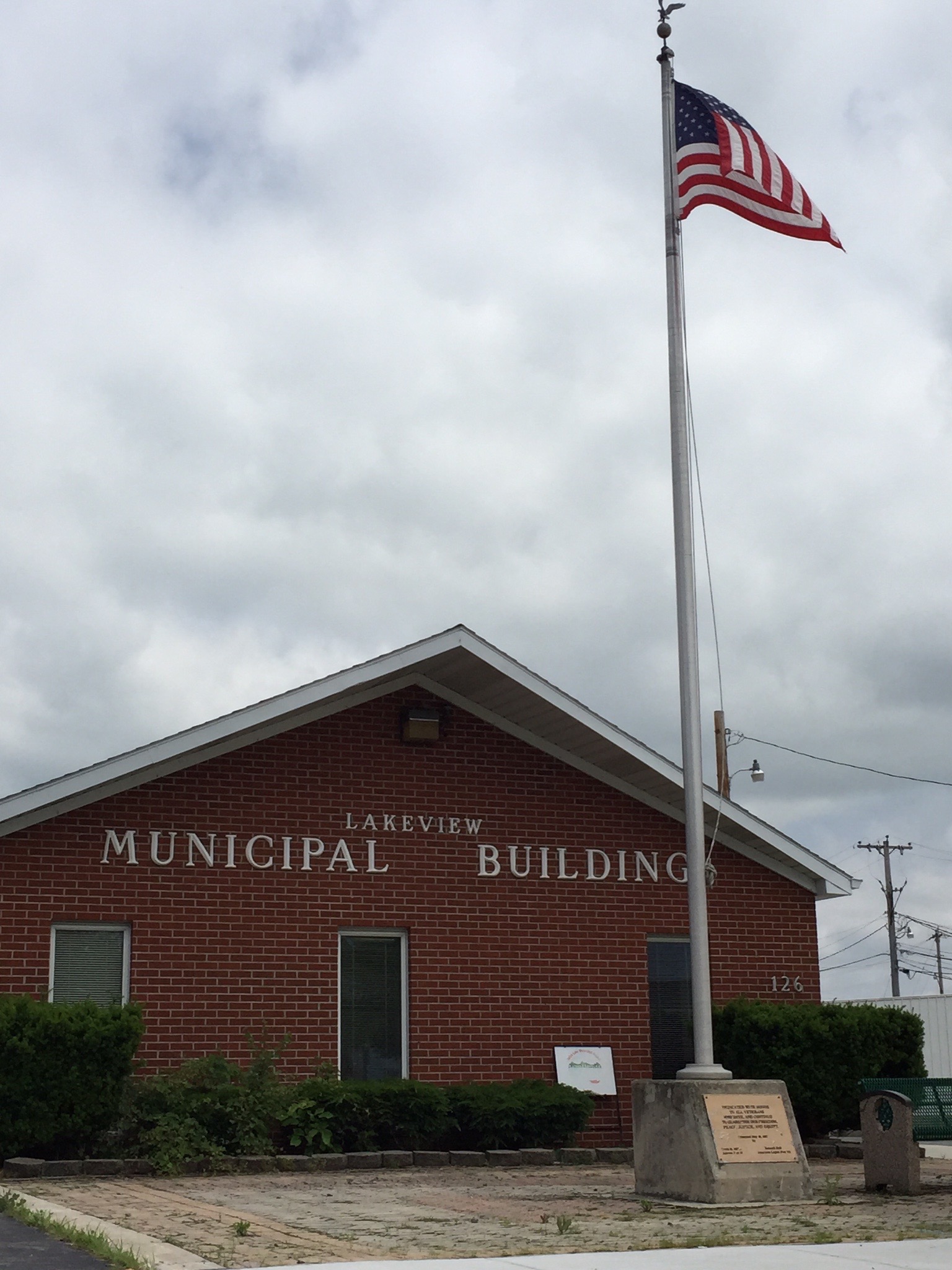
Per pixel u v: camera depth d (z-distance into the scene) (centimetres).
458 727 2033
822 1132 1956
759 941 2128
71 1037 1557
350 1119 1723
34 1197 1277
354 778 1956
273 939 1864
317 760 1941
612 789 2102
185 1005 1803
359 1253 968
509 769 2048
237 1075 1736
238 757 1898
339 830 1933
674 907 2095
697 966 1352
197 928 1830
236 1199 1314
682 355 1470
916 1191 1348
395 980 1941
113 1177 1531
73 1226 1033
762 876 2155
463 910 1978
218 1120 1656
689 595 1409
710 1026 1349
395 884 1948
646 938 2072
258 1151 1658
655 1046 2045
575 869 2053
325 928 1895
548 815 2056
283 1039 1841
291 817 1909
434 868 1975
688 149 1523
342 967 1919
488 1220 1164
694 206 1504
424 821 1983
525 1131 1789
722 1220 1169
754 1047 1900
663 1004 2072
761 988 2111
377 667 1864
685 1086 1318
